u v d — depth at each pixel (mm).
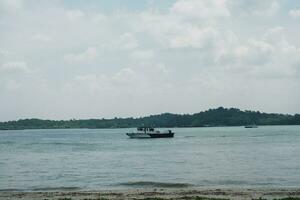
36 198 43500
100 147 168125
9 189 54688
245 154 115562
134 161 99188
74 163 96125
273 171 72750
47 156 121312
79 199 41844
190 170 76625
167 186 55312
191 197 41938
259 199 40219
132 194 45594
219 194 45125
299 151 124625
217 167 81062
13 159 110438
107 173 74000
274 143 173750
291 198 40031
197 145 170250
